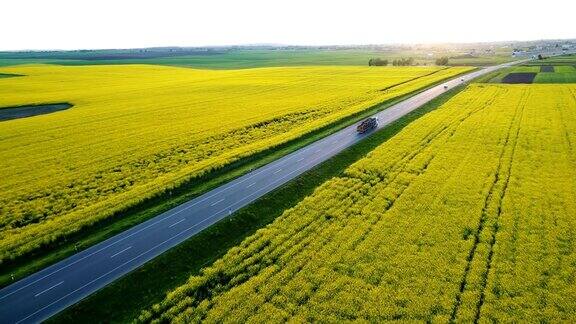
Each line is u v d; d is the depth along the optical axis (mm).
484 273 32594
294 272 33875
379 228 39594
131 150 68188
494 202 44500
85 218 43656
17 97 121438
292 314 29250
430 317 28281
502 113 87375
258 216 44531
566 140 66812
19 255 37469
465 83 137750
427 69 189000
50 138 75812
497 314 28109
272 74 183125
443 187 48594
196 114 95750
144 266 35500
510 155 59812
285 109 99125
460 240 37156
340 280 32188
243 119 89000
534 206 43156
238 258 36219
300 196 49406
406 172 54219
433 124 78688
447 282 31547
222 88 139250
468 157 59250
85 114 96750
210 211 45125
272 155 63812
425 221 40656
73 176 57188
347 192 48656
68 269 35531
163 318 29891
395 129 78062
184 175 54594
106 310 31266
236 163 60344
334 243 37375
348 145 67750
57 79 168000
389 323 27734
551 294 29781
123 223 43094
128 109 102750
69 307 31000
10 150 68875
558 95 108312
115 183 54344
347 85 140000
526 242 36438
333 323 28016
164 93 129750
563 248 35469
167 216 44375
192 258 37344
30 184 54562
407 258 34594
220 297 31188
